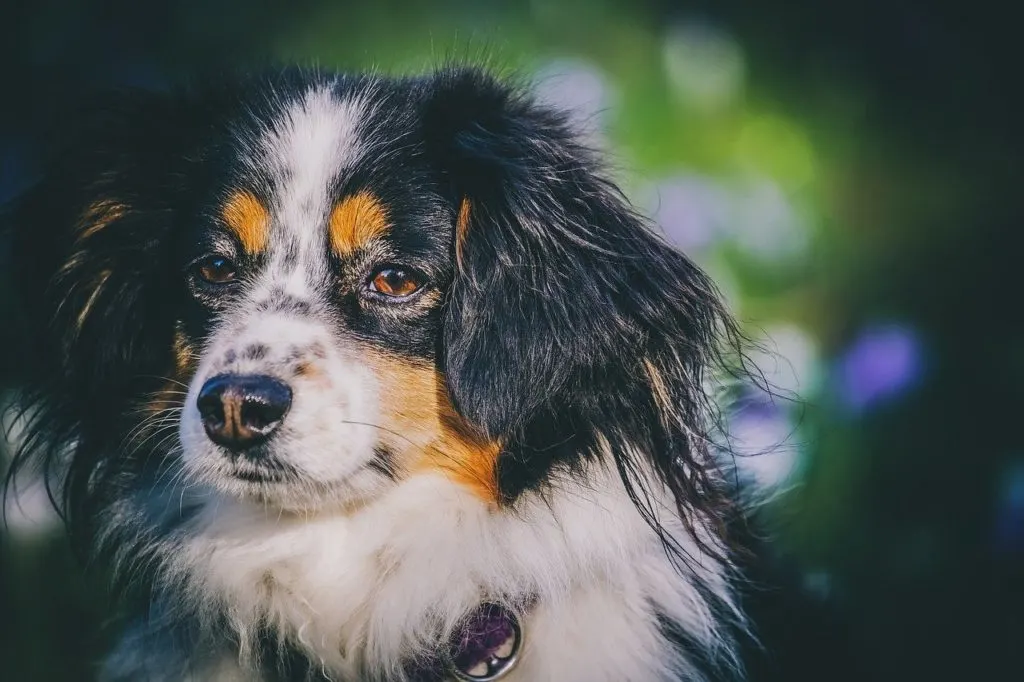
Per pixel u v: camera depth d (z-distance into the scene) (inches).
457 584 101.3
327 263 101.3
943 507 153.9
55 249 113.5
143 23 171.6
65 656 136.6
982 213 173.5
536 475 101.0
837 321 175.5
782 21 191.6
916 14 183.6
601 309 100.8
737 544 111.8
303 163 103.2
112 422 111.0
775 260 177.3
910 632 142.9
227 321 100.9
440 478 102.2
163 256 109.1
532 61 179.2
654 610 104.0
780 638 118.1
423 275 100.7
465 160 102.0
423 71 129.0
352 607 103.5
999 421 158.1
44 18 165.0
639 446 103.2
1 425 131.4
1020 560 145.7
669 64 189.3
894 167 181.5
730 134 186.5
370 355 99.1
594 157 112.4
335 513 103.0
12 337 134.3
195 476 97.4
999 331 165.2
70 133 114.1
